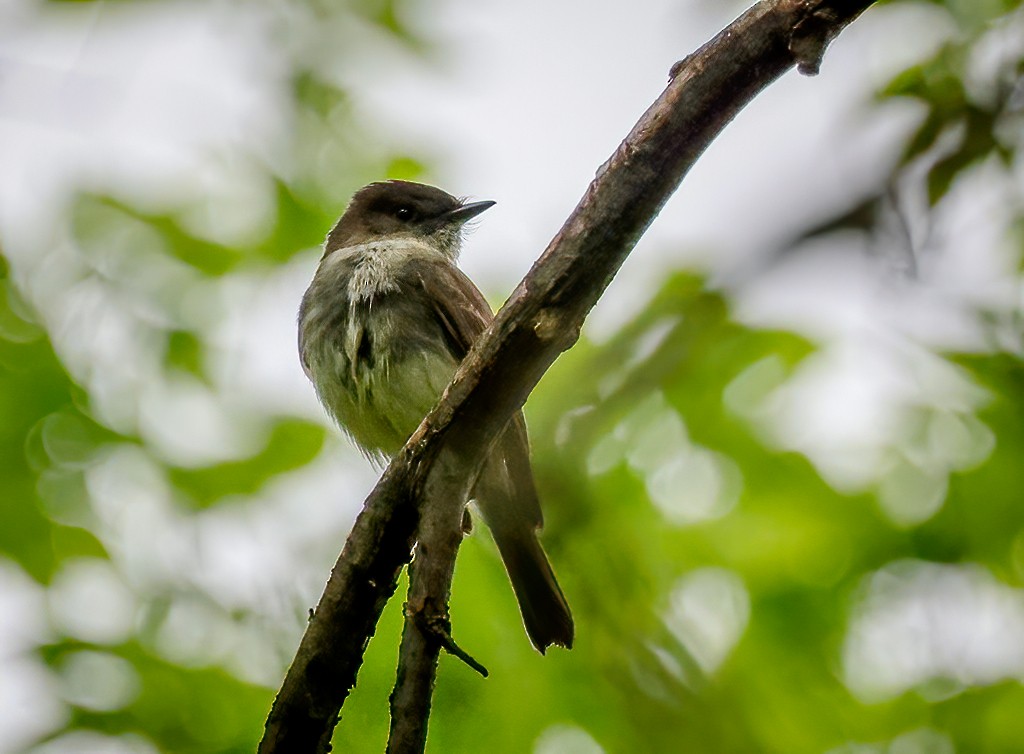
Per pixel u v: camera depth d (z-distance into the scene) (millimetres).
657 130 6277
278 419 11594
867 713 11203
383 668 9945
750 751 10805
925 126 9281
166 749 10188
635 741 10531
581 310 6516
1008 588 11375
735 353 11453
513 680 10430
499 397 6672
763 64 6211
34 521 11070
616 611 10766
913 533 11445
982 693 11086
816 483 11500
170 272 11828
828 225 9211
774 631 11367
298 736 7109
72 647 10477
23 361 11383
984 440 11297
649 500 11438
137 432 11406
